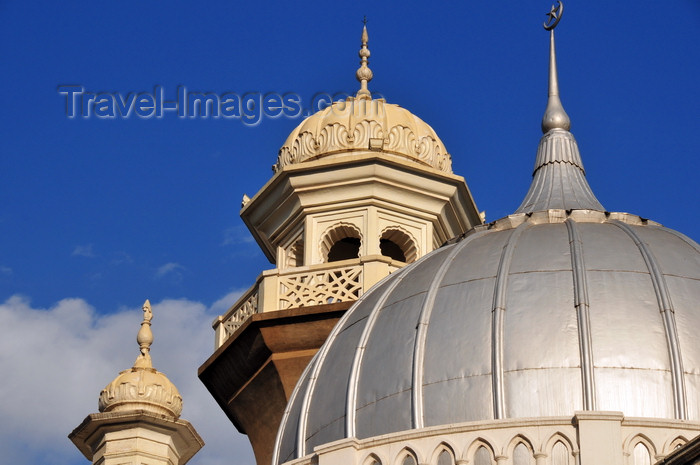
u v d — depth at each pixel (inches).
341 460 1700.3
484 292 1795.0
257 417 2170.3
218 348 2186.3
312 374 1851.6
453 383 1732.3
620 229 1883.6
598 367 1710.1
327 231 2196.1
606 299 1761.8
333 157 2217.0
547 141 2086.6
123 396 1973.4
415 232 2207.2
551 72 2158.0
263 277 2155.5
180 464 1996.8
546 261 1813.5
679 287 1781.5
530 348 1729.8
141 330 2053.4
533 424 1659.7
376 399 1768.0
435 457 1672.0
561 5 2194.9
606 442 1640.0
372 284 2113.7
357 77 2322.8
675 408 1691.7
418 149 2235.5
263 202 2249.0
